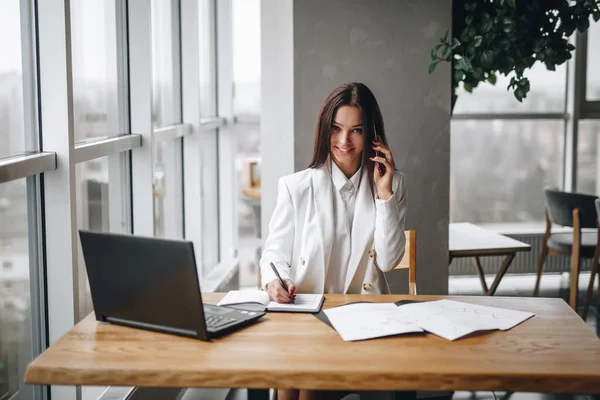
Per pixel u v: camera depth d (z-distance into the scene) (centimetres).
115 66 379
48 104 280
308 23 426
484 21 428
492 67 438
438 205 450
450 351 228
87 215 342
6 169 240
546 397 425
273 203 457
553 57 439
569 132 750
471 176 750
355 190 304
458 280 738
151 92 396
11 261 266
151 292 239
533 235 745
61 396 301
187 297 233
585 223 575
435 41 438
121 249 240
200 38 585
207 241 610
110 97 372
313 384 212
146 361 220
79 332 245
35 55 279
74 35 324
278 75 446
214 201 639
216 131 644
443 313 260
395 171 309
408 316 259
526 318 260
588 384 210
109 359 221
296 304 273
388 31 432
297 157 432
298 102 429
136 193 399
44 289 291
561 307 275
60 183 285
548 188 612
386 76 435
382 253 296
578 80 743
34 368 216
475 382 211
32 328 287
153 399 389
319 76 430
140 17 390
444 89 442
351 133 294
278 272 285
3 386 263
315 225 299
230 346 232
